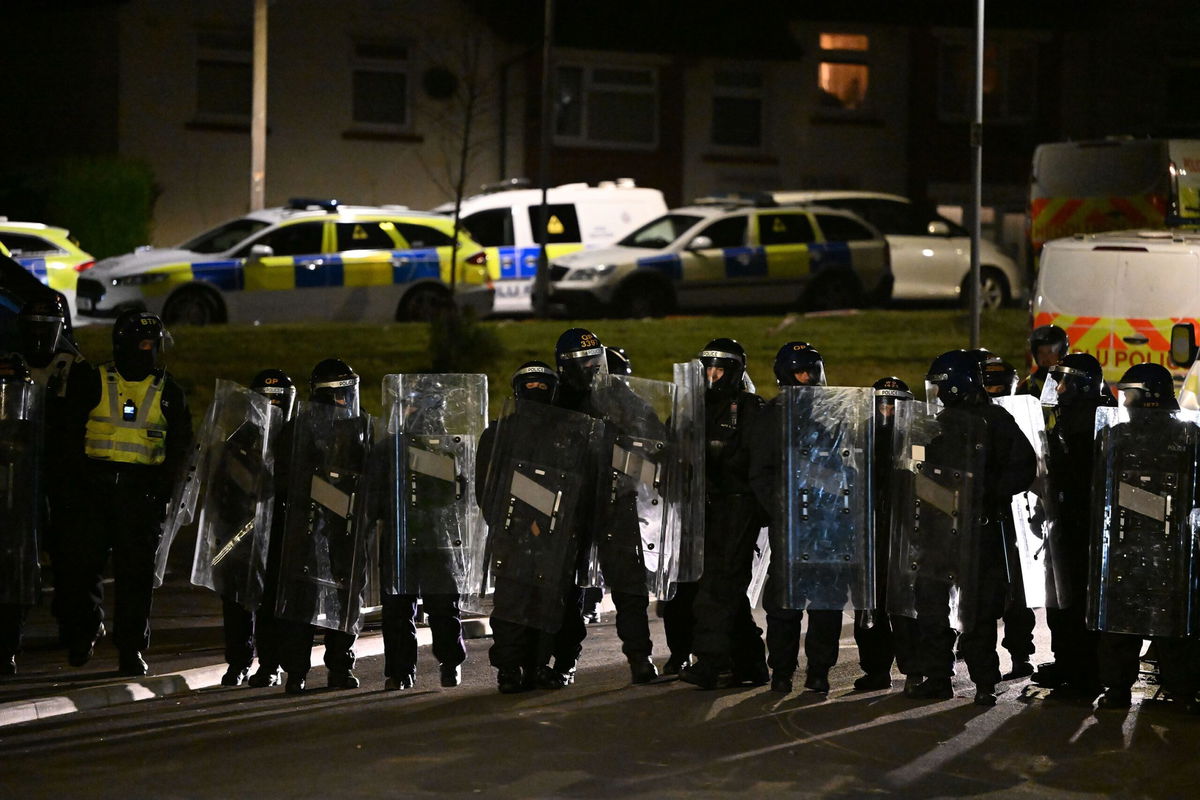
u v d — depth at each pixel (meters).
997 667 18.95
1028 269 47.25
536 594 19.17
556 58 76.00
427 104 74.50
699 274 55.56
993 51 81.00
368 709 18.50
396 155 74.38
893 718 18.17
